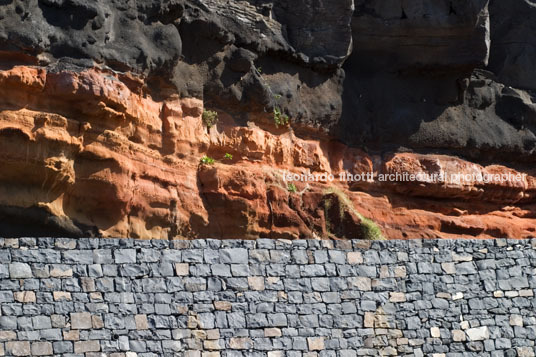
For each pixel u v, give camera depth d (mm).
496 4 33594
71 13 25062
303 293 23359
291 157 29281
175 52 26656
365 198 30438
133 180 25938
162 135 26719
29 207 24531
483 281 24594
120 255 22281
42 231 24891
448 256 24578
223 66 28109
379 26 30688
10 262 21516
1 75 23922
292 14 29547
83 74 24719
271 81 29047
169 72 26719
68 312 21609
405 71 31516
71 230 25094
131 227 25953
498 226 31984
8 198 24297
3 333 21047
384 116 31125
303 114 29531
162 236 26484
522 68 33500
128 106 25609
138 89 26062
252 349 22688
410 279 24156
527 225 32625
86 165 25219
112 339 21734
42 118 24297
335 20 29812
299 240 23672
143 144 26281
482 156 32656
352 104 30703
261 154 28625
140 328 21984
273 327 22938
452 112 32062
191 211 26922
